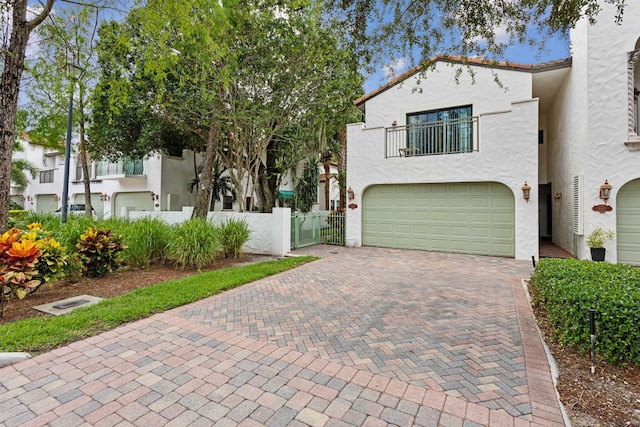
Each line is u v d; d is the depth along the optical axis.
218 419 2.54
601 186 8.94
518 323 4.54
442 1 5.12
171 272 7.94
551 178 14.30
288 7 10.45
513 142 10.24
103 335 4.07
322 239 14.24
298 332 4.24
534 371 3.23
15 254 4.58
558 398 2.78
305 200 20.30
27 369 3.25
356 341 3.96
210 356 3.55
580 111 9.86
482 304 5.42
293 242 12.32
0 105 6.12
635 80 10.07
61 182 25.27
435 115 12.95
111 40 8.56
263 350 3.71
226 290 6.31
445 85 12.63
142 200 20.94
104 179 21.30
